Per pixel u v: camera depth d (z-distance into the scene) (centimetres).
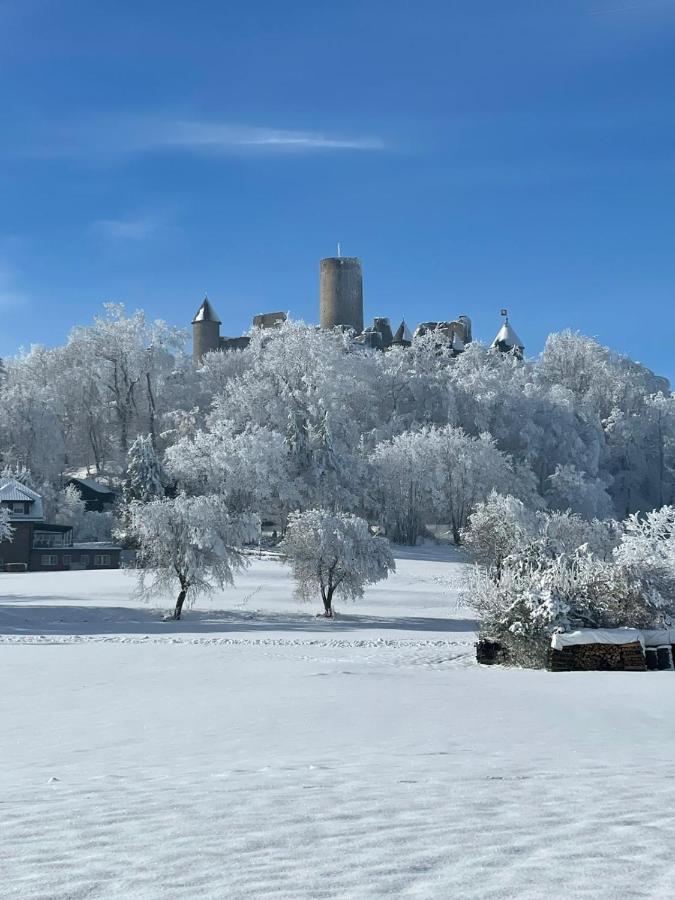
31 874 434
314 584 6925
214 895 386
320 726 1327
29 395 14450
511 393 15262
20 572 10244
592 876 413
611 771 823
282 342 13925
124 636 4816
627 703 1744
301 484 11669
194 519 6631
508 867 434
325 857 461
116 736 1259
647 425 17138
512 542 7031
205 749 1090
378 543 6969
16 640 4397
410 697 1789
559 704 1709
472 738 1174
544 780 750
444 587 8456
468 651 3788
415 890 389
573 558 3325
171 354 16012
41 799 682
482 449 12481
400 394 15512
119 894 391
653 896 375
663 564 3186
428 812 593
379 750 1037
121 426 15400
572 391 16962
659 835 514
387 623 6394
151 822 569
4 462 13912
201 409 16188
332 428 12588
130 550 11969
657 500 16875
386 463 12425
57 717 1524
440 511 12600
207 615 6638
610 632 2897
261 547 10931
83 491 14075
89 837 526
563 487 13538
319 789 699
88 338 15725
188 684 2112
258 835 521
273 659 3027
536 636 3006
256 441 11438
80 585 8362
